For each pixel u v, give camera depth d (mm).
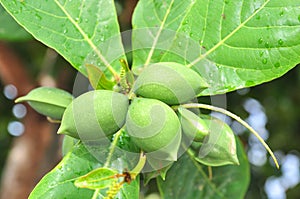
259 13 595
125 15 986
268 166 1349
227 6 603
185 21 610
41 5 615
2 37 840
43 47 1226
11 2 608
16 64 1134
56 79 1139
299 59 585
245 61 592
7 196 1162
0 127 1392
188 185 725
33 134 1181
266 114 1274
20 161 1174
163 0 628
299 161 1362
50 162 1203
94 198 572
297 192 1371
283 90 1200
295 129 1312
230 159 554
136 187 571
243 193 746
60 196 560
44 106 587
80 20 618
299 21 586
